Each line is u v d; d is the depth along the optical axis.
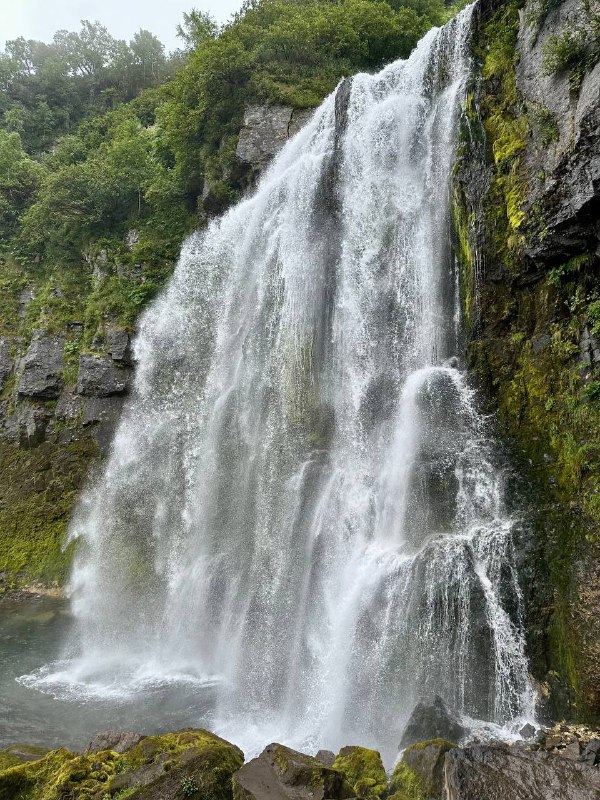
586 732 6.32
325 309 14.43
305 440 13.26
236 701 9.47
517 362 9.52
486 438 9.27
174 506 16.69
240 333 17.20
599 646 6.58
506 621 7.47
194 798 5.12
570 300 8.79
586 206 8.05
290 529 11.98
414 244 12.70
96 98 49.00
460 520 8.80
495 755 4.96
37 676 10.59
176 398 18.64
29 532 18.70
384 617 8.58
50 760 6.20
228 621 11.98
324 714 8.59
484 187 10.72
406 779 5.45
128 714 8.84
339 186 15.42
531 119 9.85
